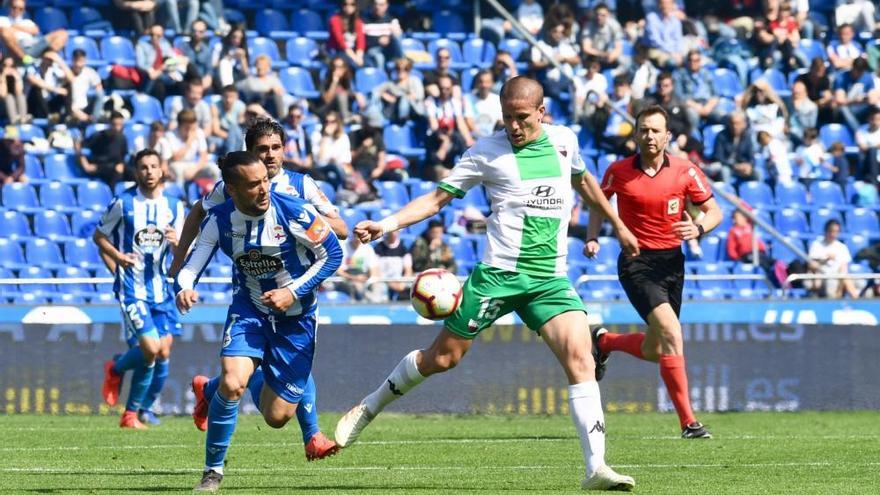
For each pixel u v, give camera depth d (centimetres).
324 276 1977
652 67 6178
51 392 4075
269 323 2016
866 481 2220
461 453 2811
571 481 2209
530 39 6016
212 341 4156
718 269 5434
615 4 6556
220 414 1986
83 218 5303
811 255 5378
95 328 4112
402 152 5797
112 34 6172
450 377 4244
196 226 2400
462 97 5791
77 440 3111
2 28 5731
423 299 2075
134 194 3503
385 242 4906
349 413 2180
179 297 1942
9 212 5262
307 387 2231
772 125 6141
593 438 2011
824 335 4422
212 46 6000
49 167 5475
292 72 6097
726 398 4362
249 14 6512
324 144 5522
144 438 3177
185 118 5353
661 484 2148
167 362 3634
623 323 4328
